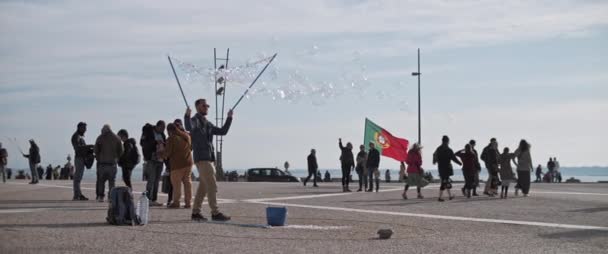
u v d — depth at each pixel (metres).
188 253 8.13
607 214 13.91
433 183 33.16
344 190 23.45
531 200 18.64
